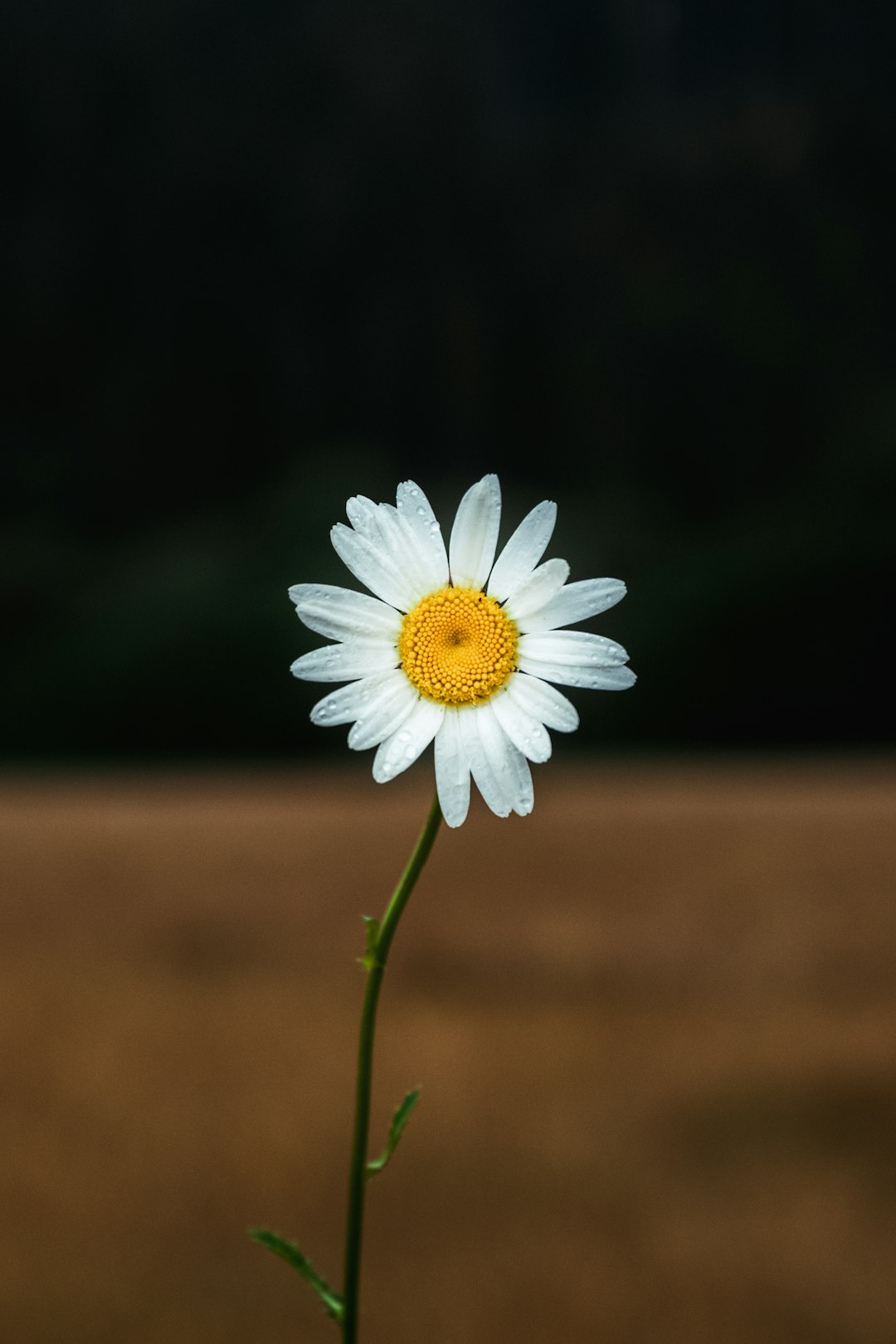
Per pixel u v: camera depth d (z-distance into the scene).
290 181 4.00
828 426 4.05
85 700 3.11
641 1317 0.60
